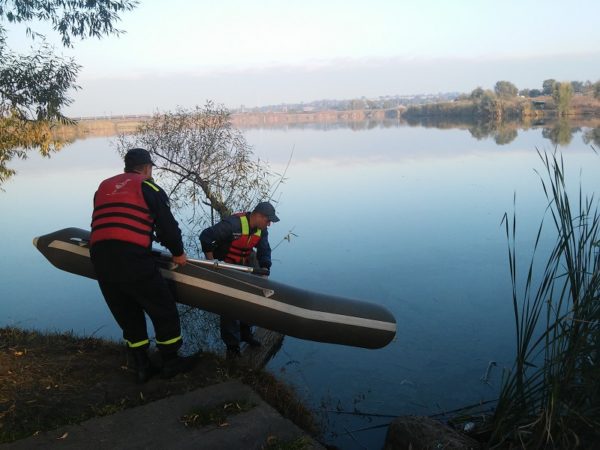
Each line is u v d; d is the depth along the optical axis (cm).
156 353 423
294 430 328
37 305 808
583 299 358
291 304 387
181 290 387
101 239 329
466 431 407
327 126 8600
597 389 352
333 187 1847
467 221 1251
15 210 1580
